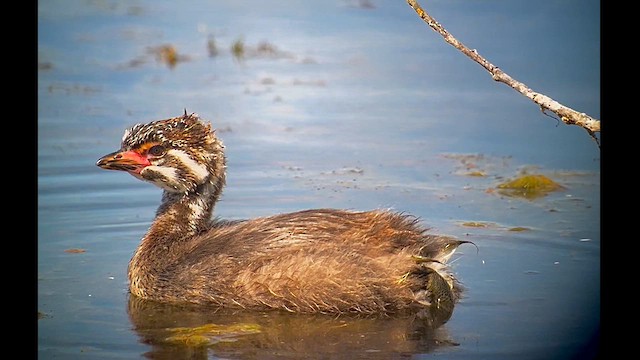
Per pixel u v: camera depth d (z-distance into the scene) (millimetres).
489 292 13070
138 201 16672
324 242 12641
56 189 16969
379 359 11062
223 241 13094
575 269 13812
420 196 16922
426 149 19344
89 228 15492
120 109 20672
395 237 12719
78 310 12602
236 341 11602
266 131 20094
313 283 12320
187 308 12719
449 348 11367
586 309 12500
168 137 13781
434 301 12516
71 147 18672
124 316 12438
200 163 13727
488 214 16109
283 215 13336
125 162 13773
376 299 12258
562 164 18562
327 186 17281
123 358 11102
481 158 18938
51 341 11617
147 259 13250
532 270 13828
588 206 16500
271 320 12281
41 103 20859
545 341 11625
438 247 12703
